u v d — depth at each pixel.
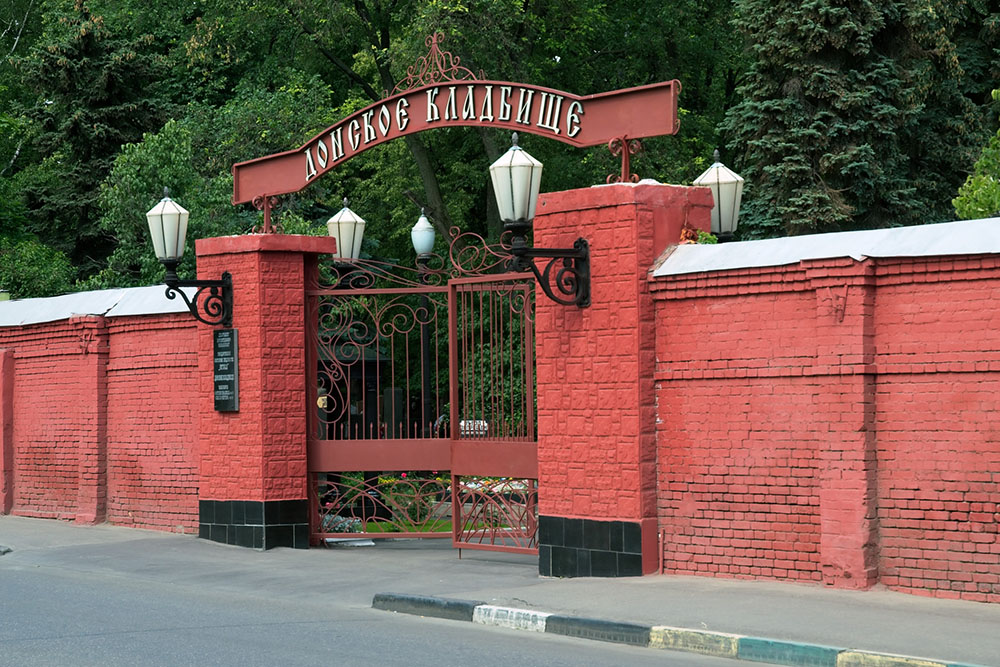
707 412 11.52
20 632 9.98
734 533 11.33
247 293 15.34
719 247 11.55
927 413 10.21
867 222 25.52
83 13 34.00
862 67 25.14
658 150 30.36
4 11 42.59
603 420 12.03
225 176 28.61
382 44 33.44
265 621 10.58
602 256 12.03
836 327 10.58
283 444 15.28
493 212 33.25
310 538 15.56
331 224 16.62
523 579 12.41
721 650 8.98
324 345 15.71
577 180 31.77
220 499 15.57
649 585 11.27
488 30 29.00
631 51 34.88
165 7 35.44
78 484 18.34
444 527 16.59
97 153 32.94
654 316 11.87
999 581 9.81
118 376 17.69
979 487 9.93
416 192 32.66
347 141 15.00
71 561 14.63
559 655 9.00
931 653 8.22
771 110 25.14
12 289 29.59
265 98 31.89
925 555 10.20
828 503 10.62
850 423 10.48
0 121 35.62
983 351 9.91
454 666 8.58
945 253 10.00
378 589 12.22
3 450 19.61
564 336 12.35
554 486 12.41
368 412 20.05
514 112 13.40
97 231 33.12
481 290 14.24
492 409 14.12
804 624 9.25
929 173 26.98
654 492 11.84
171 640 9.62
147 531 17.03
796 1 24.95
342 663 8.69
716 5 34.53
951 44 26.02
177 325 16.72
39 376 19.17
